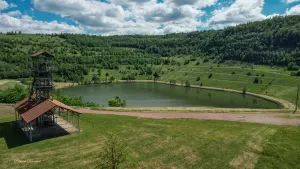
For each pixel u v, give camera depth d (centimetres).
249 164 3656
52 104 4897
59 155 3944
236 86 19125
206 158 3844
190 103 13550
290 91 15512
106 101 13838
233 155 3928
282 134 4828
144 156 3894
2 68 19950
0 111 7138
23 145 4359
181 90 19250
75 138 4672
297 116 6719
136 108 7631
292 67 19875
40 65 5703
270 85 17488
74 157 3866
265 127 5341
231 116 6575
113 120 5941
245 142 4419
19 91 9481
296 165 3609
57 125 5519
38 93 6094
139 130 5144
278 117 6556
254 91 17388
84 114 6600
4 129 5309
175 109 7456
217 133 4919
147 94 16925
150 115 6562
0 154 3981
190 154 3978
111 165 2794
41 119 5619
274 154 3906
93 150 4116
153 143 4412
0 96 8669
